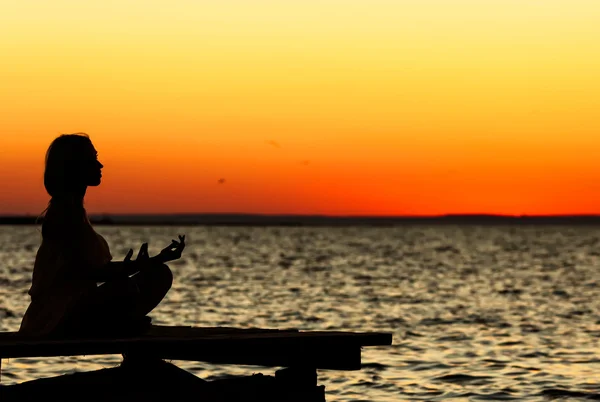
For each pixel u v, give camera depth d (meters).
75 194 8.80
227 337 8.84
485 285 59.41
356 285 58.34
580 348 24.91
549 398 17.12
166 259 9.04
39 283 8.80
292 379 9.63
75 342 7.95
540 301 45.59
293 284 59.12
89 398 8.91
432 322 33.78
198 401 9.29
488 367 20.88
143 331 9.20
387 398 17.06
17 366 19.75
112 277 8.70
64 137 8.81
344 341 9.48
